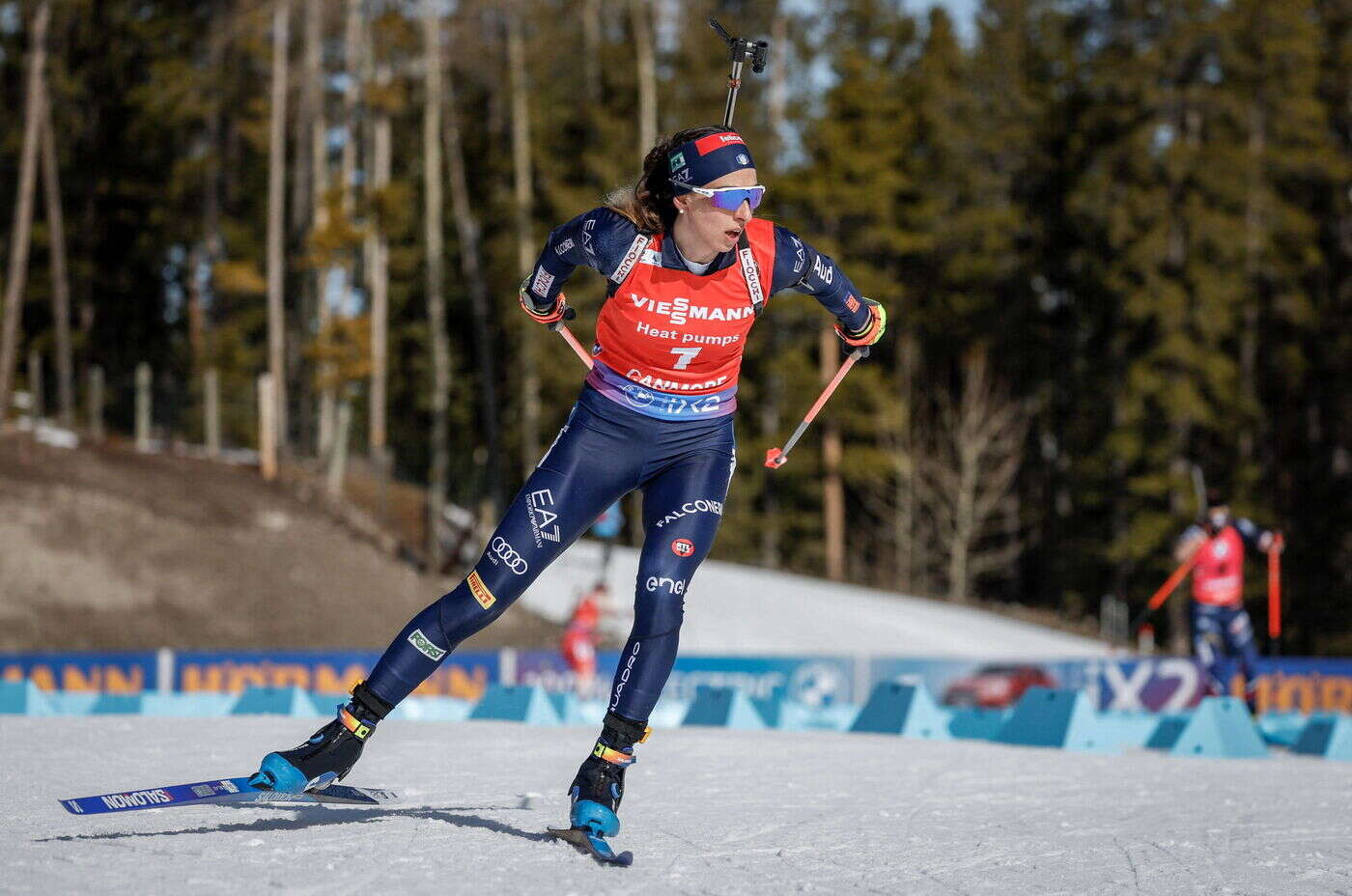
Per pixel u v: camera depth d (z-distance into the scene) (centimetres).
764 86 10138
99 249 9088
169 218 9256
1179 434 8862
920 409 10531
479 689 3791
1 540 5122
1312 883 706
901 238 9862
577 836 711
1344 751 1902
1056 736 1873
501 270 9738
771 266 729
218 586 5369
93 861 649
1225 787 1183
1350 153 9694
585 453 747
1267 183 9094
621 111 9606
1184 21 8612
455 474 10162
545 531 742
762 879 680
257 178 9912
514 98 8706
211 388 6900
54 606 4944
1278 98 8944
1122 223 8981
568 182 10038
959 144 10350
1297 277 9331
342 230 6838
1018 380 10738
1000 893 664
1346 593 8531
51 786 935
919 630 6488
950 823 908
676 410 746
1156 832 884
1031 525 10438
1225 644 2569
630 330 724
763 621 6284
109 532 5409
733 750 1409
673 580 738
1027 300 10681
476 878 640
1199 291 8769
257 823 785
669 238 707
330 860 669
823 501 10181
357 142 9556
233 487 6169
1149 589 9144
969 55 11081
